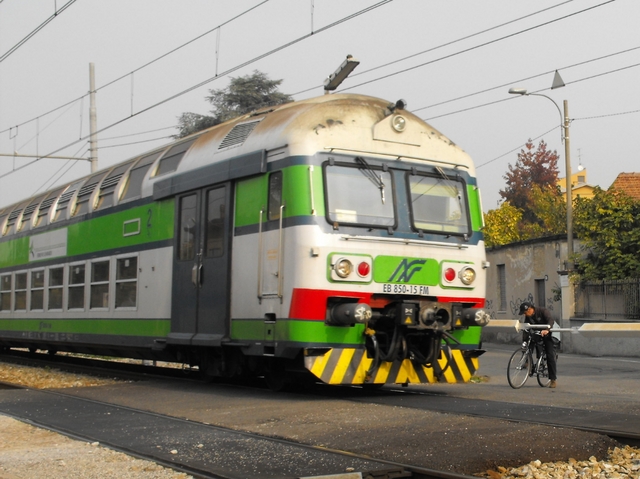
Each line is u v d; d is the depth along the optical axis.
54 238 18.80
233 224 12.34
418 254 11.80
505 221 44.41
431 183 12.23
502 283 34.84
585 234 27.48
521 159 78.44
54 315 18.48
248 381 14.62
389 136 11.97
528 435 7.93
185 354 14.08
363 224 11.36
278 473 6.86
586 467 7.13
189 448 8.03
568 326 27.38
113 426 9.49
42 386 14.98
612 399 11.58
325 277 10.98
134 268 15.07
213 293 12.65
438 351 11.91
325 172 11.24
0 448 8.32
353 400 11.23
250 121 12.82
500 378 15.98
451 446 7.63
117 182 16.25
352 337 11.26
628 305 25.23
